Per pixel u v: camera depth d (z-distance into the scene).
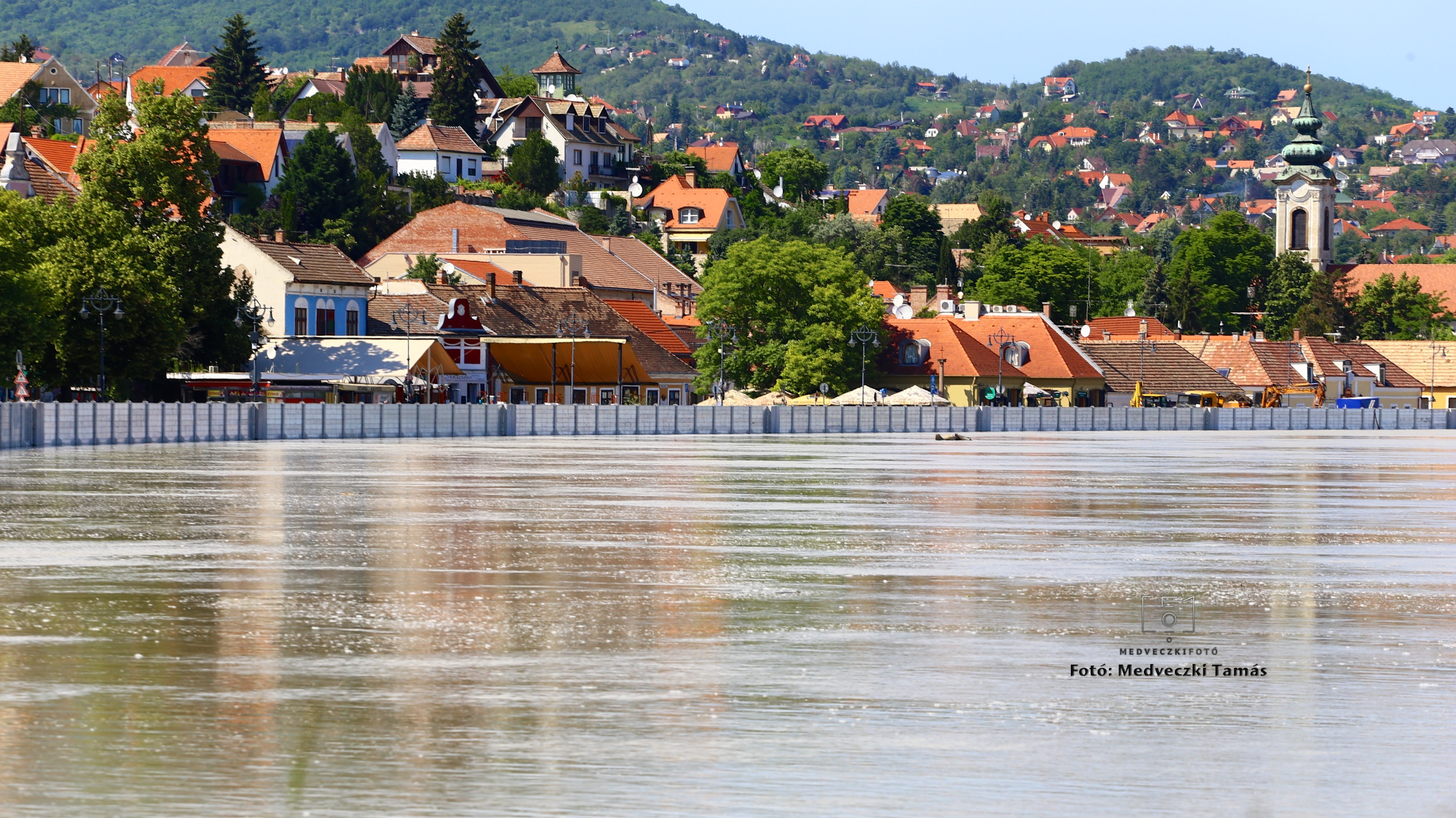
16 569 92.44
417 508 134.38
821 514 132.50
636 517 127.56
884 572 93.44
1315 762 50.00
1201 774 48.56
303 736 52.25
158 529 115.12
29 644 67.75
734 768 48.91
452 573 91.38
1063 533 118.94
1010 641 70.06
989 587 87.50
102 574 90.31
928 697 58.47
